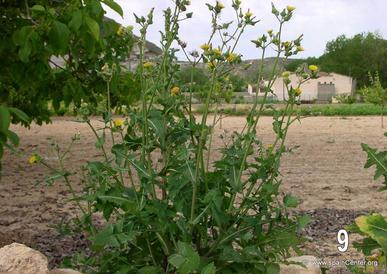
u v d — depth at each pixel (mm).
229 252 2982
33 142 16609
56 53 3543
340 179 9734
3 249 3076
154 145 3100
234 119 26797
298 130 21125
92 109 3223
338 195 8234
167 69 3203
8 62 3963
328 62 104500
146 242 3164
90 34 3406
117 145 3137
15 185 9070
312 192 8453
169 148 3098
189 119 3158
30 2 4102
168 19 3121
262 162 3164
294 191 8539
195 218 3033
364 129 21859
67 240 5461
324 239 5699
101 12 3447
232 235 3043
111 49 5043
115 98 5266
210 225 3199
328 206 7398
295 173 10430
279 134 3215
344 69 103562
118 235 2838
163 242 3016
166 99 3086
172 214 2973
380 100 23875
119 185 3164
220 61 3145
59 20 3461
